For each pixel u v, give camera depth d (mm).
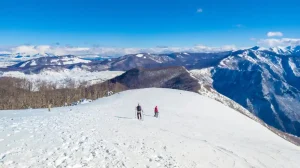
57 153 20172
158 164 20516
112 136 26438
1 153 19406
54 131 27156
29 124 31281
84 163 18766
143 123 37156
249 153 30078
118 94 81625
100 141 24141
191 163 22047
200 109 62625
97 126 31125
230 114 63719
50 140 23438
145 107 58312
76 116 39625
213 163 23359
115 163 19391
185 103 66312
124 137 26516
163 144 25672
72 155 20000
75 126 30453
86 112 45688
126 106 58625
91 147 22172
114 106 58156
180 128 37656
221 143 32281
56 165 18000
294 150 40000
